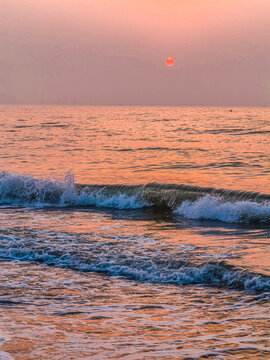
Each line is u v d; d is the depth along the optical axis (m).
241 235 13.95
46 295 8.77
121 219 17.25
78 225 15.87
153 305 8.20
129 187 21.19
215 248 12.06
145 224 16.14
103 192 21.47
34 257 11.66
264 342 6.36
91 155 39.84
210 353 6.03
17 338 6.58
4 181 22.33
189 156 39.22
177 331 6.89
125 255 11.44
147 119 126.31
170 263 10.62
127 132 71.25
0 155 39.06
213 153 41.50
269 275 9.29
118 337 6.65
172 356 5.96
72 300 8.49
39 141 53.66
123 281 9.74
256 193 18.20
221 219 16.89
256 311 7.71
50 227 15.44
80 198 21.22
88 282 9.66
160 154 40.91
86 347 6.27
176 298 8.59
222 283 9.41
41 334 6.75
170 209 19.47
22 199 21.86
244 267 9.87
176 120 118.75
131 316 7.60
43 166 32.47
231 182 24.89
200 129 77.88
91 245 12.60
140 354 6.04
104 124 97.00
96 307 8.08
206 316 7.56
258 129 75.81
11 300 8.46
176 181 25.66
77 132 70.88
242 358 5.86
